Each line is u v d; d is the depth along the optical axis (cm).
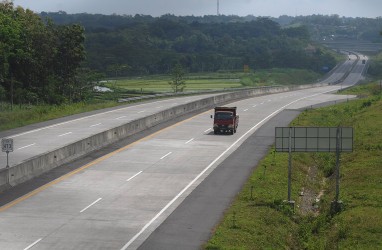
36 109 8081
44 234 2731
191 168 4297
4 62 9888
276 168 4344
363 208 3353
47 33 11100
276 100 10056
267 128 6425
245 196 3459
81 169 4206
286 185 3916
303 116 7500
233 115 5984
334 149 3484
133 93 13488
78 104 8744
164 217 3036
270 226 2975
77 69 11625
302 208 3559
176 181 3878
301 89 14038
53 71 11256
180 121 6944
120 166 4341
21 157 4622
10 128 6347
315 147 3484
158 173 4116
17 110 8569
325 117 7525
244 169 4262
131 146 5191
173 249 2534
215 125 5975
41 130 6181
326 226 3156
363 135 5847
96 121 6944
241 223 2905
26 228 2823
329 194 3919
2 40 10075
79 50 11312
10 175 3644
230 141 5541
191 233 2766
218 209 3192
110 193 3544
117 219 2994
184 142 5447
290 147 3478
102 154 4781
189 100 10012
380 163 4525
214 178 3966
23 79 10800
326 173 4738
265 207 3269
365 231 2947
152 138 5659
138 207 3231
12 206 3216
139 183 3812
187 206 3250
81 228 2834
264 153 4931
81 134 5872
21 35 10731
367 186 3891
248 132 6125
